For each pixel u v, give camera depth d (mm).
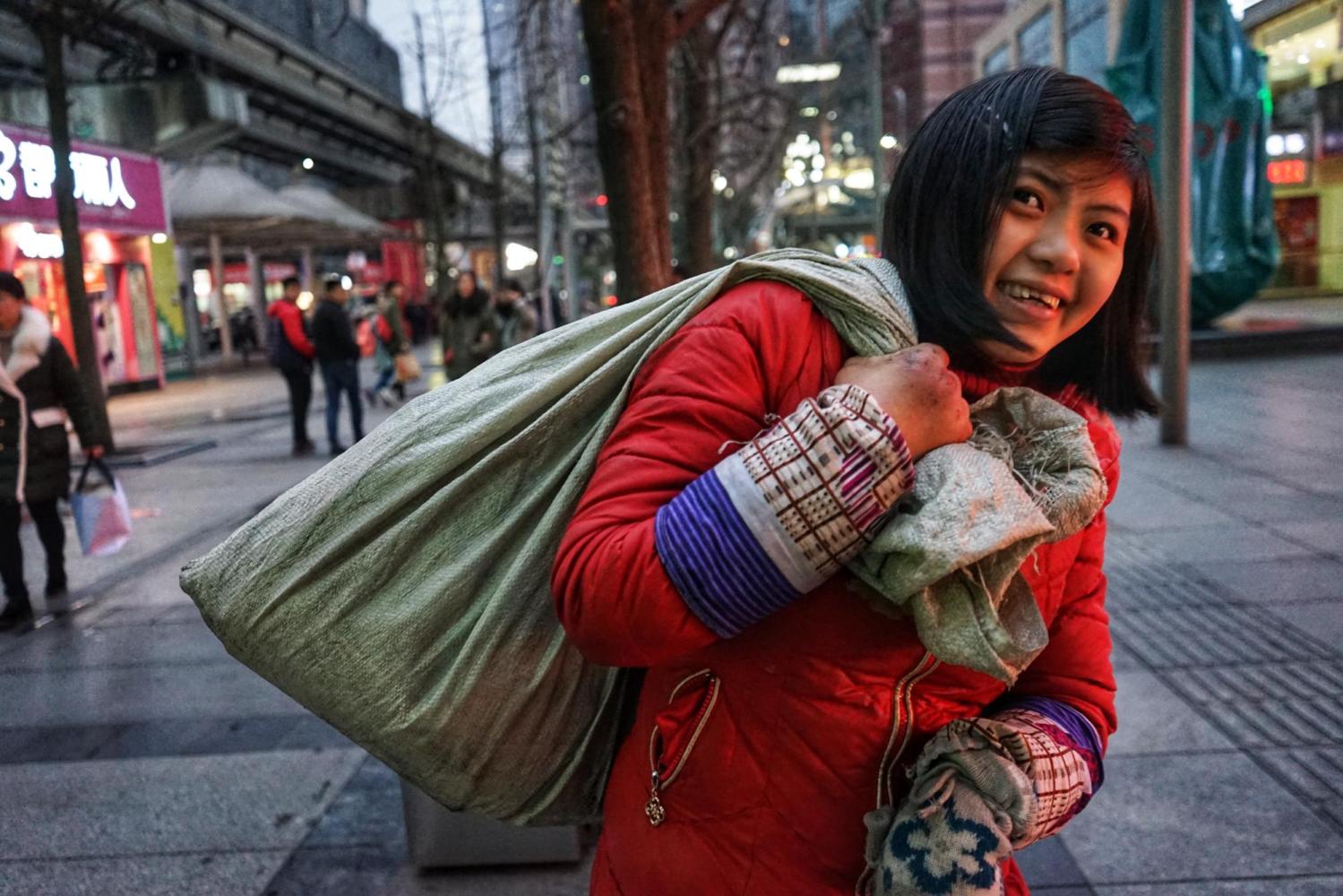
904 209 1041
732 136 19969
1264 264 14328
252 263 35156
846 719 1006
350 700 1134
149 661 4855
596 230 33844
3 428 5434
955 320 983
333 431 11156
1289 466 7484
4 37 15891
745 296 1030
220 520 7844
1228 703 3805
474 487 1131
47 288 16547
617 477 959
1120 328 1176
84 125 16359
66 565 6656
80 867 3041
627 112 4301
